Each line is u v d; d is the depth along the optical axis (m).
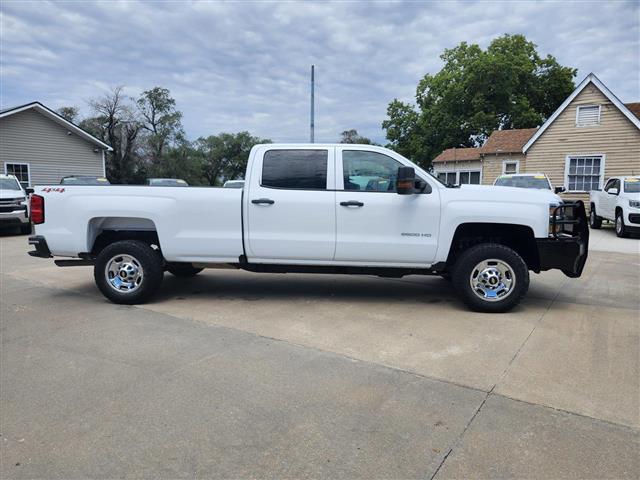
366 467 2.52
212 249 5.66
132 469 2.50
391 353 4.14
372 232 5.43
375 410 3.13
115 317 5.25
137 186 5.75
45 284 7.00
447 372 3.74
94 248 6.06
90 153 26.34
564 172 21.50
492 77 34.59
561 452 2.65
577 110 20.92
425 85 40.78
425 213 5.36
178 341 4.45
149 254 5.71
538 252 5.28
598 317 5.23
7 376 3.67
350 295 6.30
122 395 3.35
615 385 3.49
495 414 3.07
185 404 3.21
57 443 2.74
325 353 4.14
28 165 23.41
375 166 5.50
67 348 4.28
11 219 13.95
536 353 4.13
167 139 54.28
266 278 7.48
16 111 22.27
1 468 2.50
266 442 2.75
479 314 5.36
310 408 3.15
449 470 2.49
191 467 2.52
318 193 5.46
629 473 2.47
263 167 5.58
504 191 5.39
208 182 73.81
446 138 37.28
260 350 4.21
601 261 9.36
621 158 20.19
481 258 5.31
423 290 6.62
